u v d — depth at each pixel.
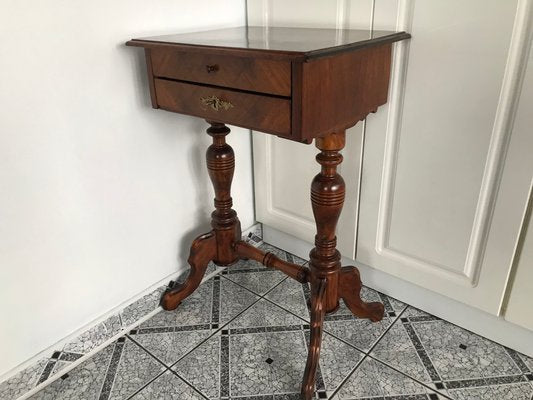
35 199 0.92
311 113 0.75
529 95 0.84
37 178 0.91
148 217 1.17
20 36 0.82
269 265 1.21
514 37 0.82
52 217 0.96
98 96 0.97
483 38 0.85
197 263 1.24
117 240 1.11
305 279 1.14
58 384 1.02
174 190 1.22
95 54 0.94
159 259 1.24
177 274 1.29
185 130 1.19
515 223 0.94
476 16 0.85
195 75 0.87
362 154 1.12
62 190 0.96
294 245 1.47
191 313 1.23
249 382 1.02
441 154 0.99
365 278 1.31
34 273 0.96
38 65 0.86
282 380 1.02
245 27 1.18
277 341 1.13
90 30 0.92
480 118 0.91
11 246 0.91
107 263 1.10
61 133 0.93
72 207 0.99
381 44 0.85
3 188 0.87
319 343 0.99
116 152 1.04
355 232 1.23
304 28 1.10
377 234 1.18
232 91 0.82
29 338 0.99
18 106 0.85
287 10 1.13
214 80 0.84
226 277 1.39
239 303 1.27
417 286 1.20
